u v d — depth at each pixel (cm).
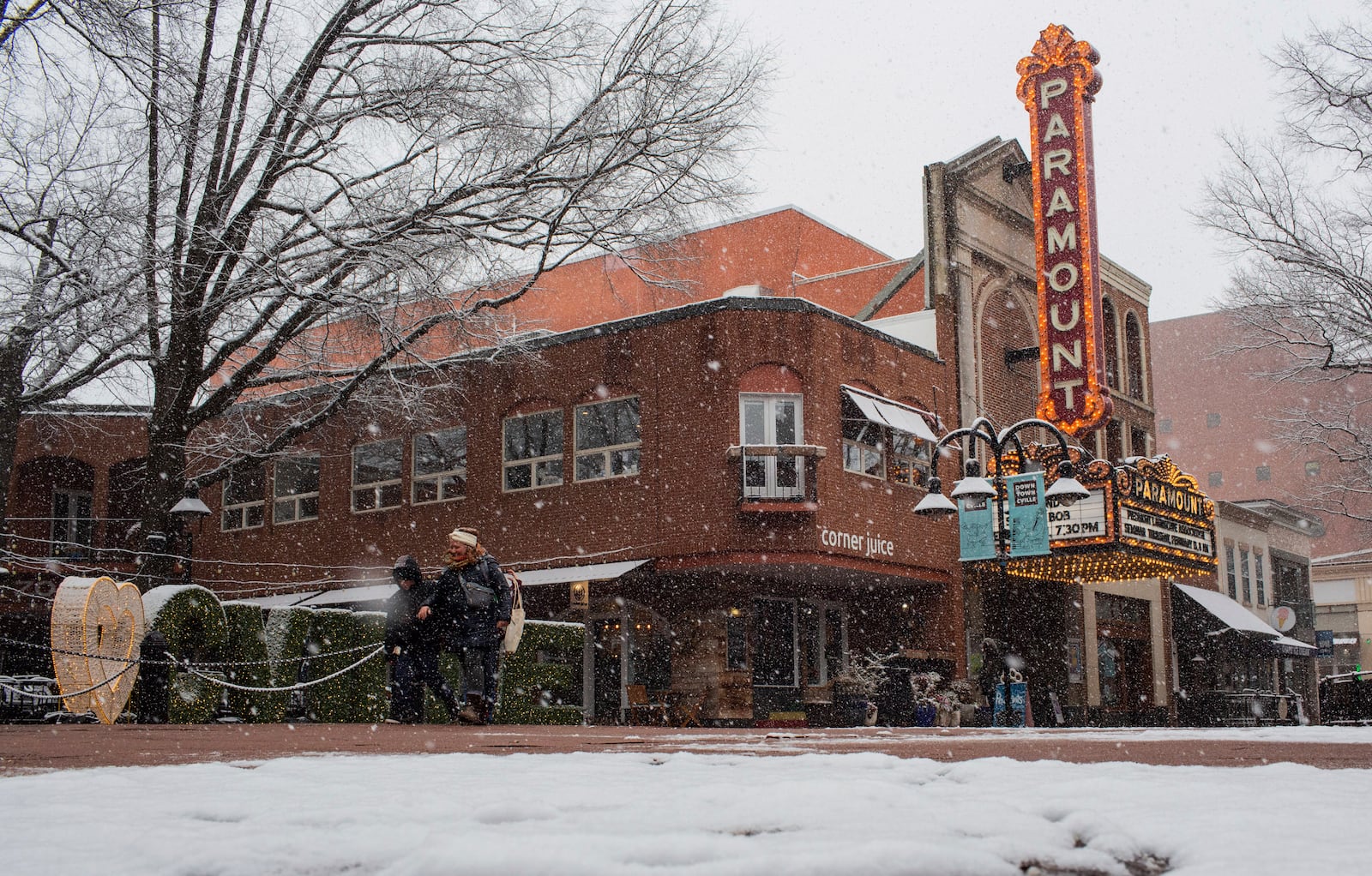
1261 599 4681
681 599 2694
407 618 1166
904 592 2947
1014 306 3316
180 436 2367
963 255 3127
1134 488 2792
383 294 2327
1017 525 2486
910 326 3091
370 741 512
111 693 1263
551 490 2741
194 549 3350
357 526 3058
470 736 600
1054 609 3312
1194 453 8338
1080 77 2956
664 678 2711
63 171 2036
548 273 3538
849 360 2697
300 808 181
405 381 2767
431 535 2922
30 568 2719
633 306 3400
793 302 2595
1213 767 266
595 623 2811
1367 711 2600
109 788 223
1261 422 8156
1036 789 202
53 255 2036
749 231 3491
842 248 3741
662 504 2584
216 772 271
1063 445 2192
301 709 1736
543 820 165
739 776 249
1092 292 2877
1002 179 3328
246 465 2466
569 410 2753
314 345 2644
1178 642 3969
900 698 2642
